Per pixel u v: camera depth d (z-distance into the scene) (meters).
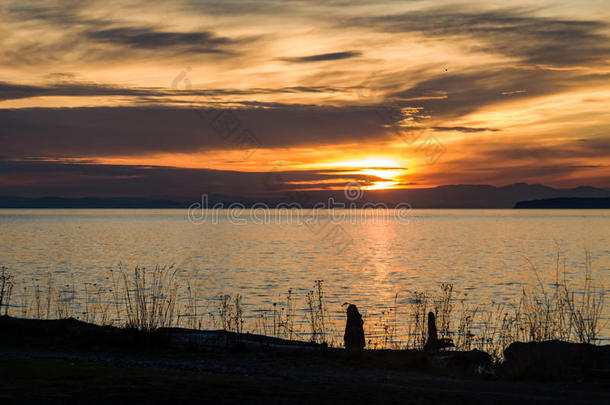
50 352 14.20
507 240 112.50
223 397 9.10
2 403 8.12
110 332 16.25
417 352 15.45
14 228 154.00
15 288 37.69
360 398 9.55
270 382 10.78
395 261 67.62
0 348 14.47
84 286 39.16
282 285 43.94
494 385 11.55
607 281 47.25
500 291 41.03
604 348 13.41
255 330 23.56
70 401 8.41
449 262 66.19
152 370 11.55
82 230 146.75
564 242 105.56
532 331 15.53
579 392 10.86
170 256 72.31
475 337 19.83
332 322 26.22
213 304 31.78
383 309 30.92
